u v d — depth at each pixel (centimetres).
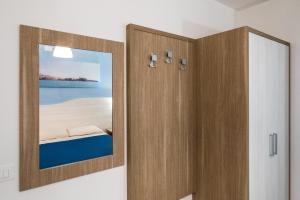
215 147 186
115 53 155
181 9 198
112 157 155
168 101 185
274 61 191
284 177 204
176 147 190
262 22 229
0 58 114
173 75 188
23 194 122
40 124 126
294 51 208
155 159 176
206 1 220
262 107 178
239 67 167
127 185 163
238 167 168
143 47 169
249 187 167
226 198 177
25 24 121
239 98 167
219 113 182
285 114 205
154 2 179
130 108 160
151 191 173
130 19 164
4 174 116
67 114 135
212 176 188
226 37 176
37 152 125
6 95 116
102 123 150
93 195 148
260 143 177
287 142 208
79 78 140
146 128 170
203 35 217
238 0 226
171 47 187
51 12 130
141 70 167
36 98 124
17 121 119
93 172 147
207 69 191
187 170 198
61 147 133
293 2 208
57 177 132
